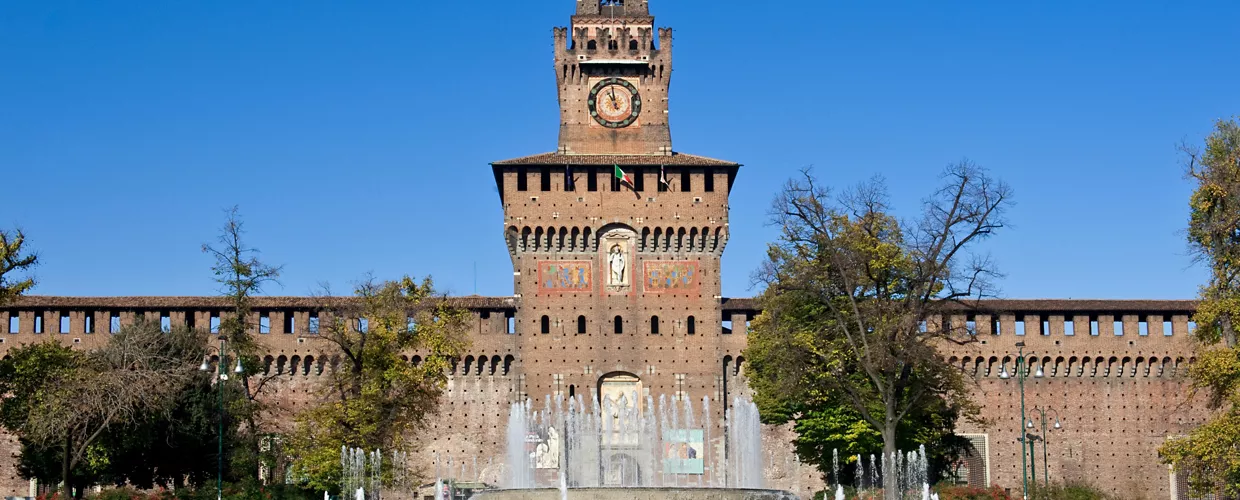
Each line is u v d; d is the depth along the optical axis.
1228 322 63.62
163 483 86.62
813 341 76.31
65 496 71.56
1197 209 64.62
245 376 87.69
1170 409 100.75
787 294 81.00
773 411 90.81
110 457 84.69
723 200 100.56
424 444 98.25
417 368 77.88
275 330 98.25
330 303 97.19
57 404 72.31
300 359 98.25
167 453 85.06
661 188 100.62
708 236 100.19
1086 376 101.00
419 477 83.50
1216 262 64.19
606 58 102.56
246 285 85.88
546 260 100.00
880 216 76.75
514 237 99.75
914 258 72.38
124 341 80.56
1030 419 100.31
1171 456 64.75
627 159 100.69
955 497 69.88
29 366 75.62
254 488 76.06
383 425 76.62
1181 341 101.31
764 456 98.62
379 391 75.81
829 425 83.31
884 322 72.31
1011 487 97.75
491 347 99.25
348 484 74.44
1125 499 99.31
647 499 52.50
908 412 78.81
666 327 99.50
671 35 103.25
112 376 74.31
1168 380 101.19
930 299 77.06
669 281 100.06
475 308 99.62
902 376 72.62
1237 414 61.53
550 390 98.69
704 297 99.88
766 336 83.06
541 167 100.38
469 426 98.69
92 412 74.06
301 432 76.88
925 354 71.38
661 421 98.50
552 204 100.06
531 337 99.19
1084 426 100.44
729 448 98.19
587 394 98.69
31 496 92.94
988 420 100.12
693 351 99.31
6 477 95.38
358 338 81.44
